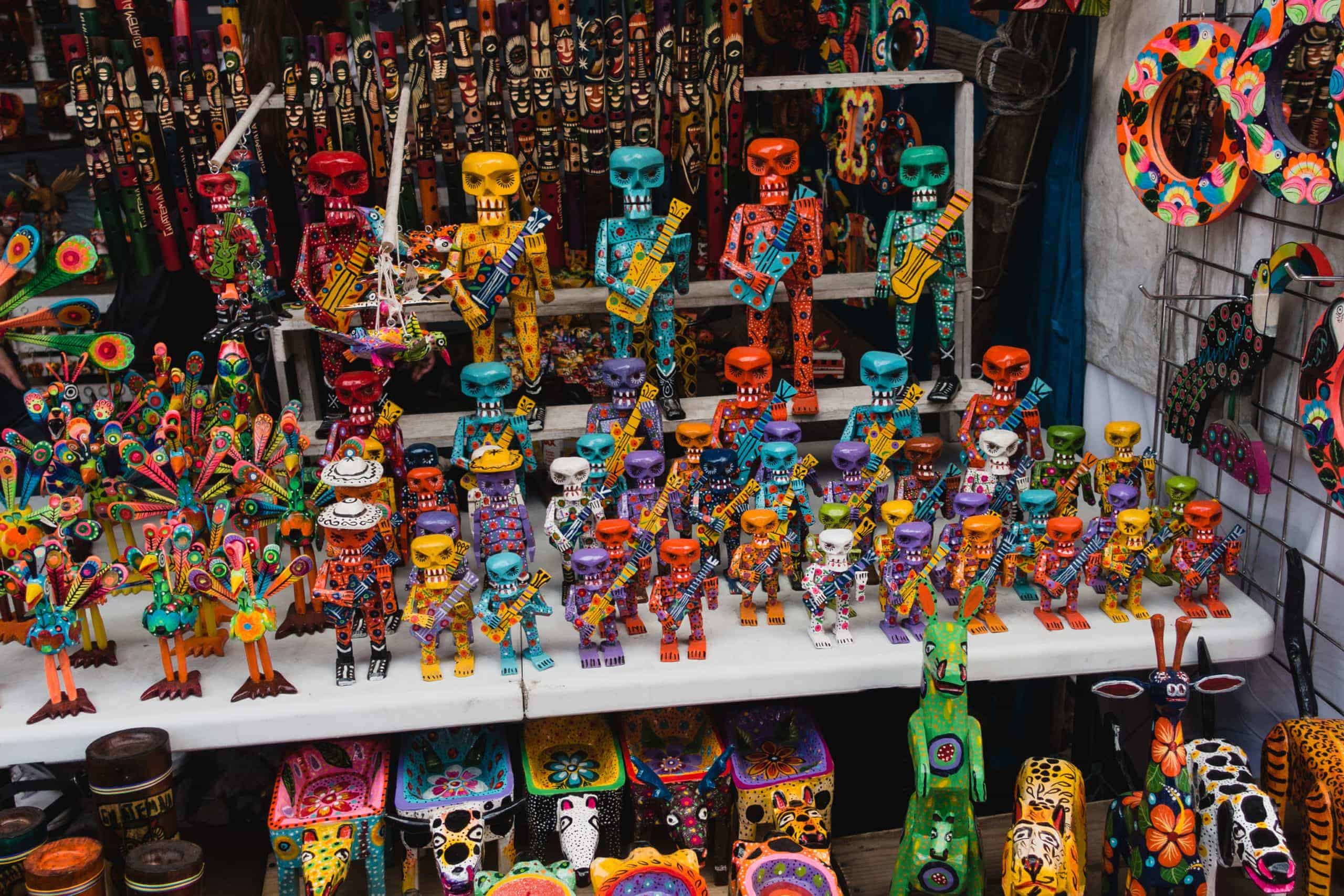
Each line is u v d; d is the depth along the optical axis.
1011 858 2.53
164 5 4.28
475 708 2.74
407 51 3.72
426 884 2.91
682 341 3.96
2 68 4.66
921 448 3.13
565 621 3.06
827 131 4.83
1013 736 3.68
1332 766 2.57
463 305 3.24
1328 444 2.57
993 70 3.59
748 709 3.04
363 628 3.00
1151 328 3.39
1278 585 3.06
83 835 3.03
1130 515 2.85
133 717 2.67
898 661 2.83
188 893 2.49
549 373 4.03
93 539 2.72
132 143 3.71
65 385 2.90
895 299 3.61
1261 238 2.93
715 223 3.95
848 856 3.04
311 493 3.27
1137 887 2.56
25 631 3.03
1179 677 2.47
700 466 3.09
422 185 3.81
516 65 3.65
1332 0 2.37
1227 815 2.46
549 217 3.28
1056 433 3.13
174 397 3.01
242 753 3.47
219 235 3.12
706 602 3.13
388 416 3.20
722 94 3.81
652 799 2.88
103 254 4.49
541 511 3.70
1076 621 2.93
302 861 2.67
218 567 2.67
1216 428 3.01
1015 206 3.77
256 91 3.88
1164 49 2.89
